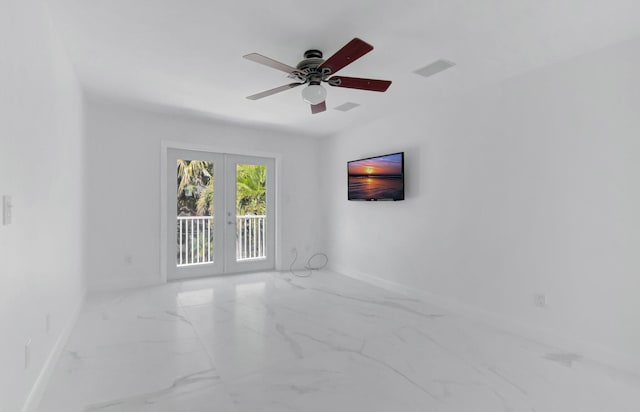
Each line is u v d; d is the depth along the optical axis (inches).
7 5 57.8
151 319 127.5
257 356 98.3
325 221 229.5
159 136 179.6
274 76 125.7
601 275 99.5
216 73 122.8
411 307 146.6
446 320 131.1
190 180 193.8
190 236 194.7
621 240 95.7
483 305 131.2
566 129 107.7
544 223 113.0
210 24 89.7
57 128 94.7
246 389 81.1
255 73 122.6
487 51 104.0
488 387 83.2
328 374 88.6
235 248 210.2
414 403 76.2
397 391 81.0
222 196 204.2
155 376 86.5
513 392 81.0
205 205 198.8
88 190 160.4
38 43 76.0
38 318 75.6
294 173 226.8
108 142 166.2
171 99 153.4
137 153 173.6
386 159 172.6
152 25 90.6
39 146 76.9
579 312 103.9
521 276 119.0
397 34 94.2
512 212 122.2
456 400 77.5
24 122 66.5
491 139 129.6
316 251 233.1
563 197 108.2
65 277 106.0
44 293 80.7
